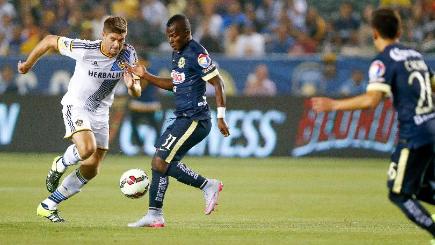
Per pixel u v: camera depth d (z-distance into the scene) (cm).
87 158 3344
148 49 7956
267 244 2842
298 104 7212
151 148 7238
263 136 7212
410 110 2658
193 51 3244
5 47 8381
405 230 3275
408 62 2664
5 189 4703
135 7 8662
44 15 8619
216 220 3588
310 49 8288
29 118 7231
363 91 7456
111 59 3394
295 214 3844
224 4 8762
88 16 8606
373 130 7144
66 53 3403
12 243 2798
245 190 4859
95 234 3027
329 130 7181
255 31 8631
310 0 9069
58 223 3369
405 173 2659
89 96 3422
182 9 8894
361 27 8481
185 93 3272
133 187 3388
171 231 3141
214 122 7238
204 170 6025
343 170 6188
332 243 2883
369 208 4106
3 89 7512
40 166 6103
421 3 8625
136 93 3400
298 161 6906
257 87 7506
